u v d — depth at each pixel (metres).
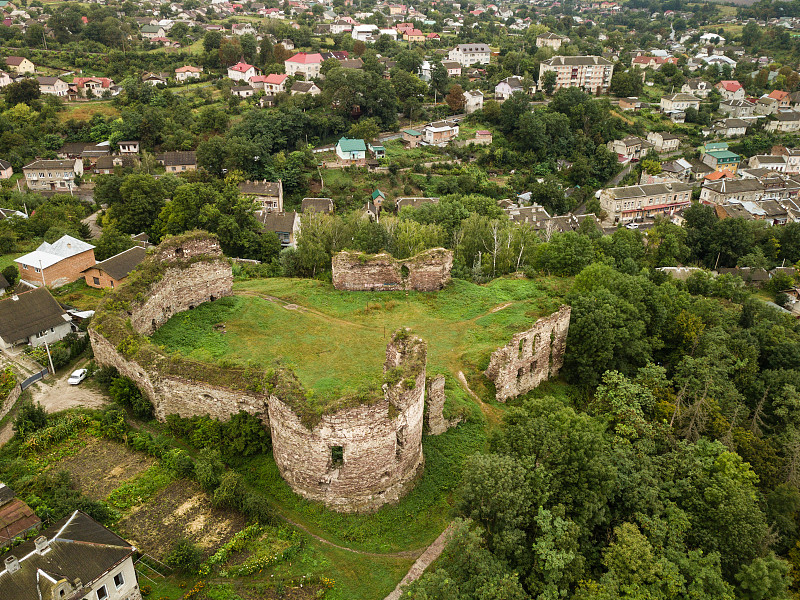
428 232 71.50
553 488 33.50
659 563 32.56
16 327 48.66
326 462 33.19
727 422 48.06
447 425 41.38
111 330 42.28
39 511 31.45
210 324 50.38
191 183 103.00
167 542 31.19
